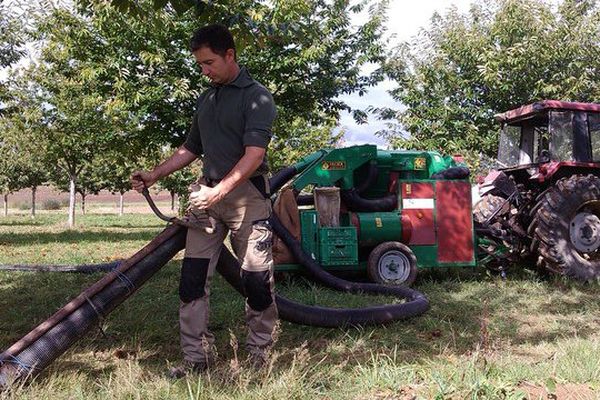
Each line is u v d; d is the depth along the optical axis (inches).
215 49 136.4
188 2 174.4
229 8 179.8
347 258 277.3
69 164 925.8
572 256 294.5
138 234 725.9
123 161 669.3
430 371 131.2
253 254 141.3
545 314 224.4
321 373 134.3
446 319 212.7
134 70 502.6
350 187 290.5
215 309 214.5
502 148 348.5
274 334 142.2
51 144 858.8
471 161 507.2
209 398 119.6
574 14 529.3
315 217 278.8
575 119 312.2
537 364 141.3
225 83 141.9
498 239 310.0
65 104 759.7
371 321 193.6
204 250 141.2
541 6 520.7
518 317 219.3
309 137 778.8
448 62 554.6
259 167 142.8
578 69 524.1
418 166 309.7
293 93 538.6
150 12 209.0
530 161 329.1
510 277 305.6
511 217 320.5
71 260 408.8
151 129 526.6
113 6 195.9
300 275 287.3
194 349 139.6
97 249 502.9
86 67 493.7
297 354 154.3
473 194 346.3
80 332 134.7
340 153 290.2
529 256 318.7
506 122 343.6
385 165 306.3
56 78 748.6
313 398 120.7
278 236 272.8
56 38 491.5
